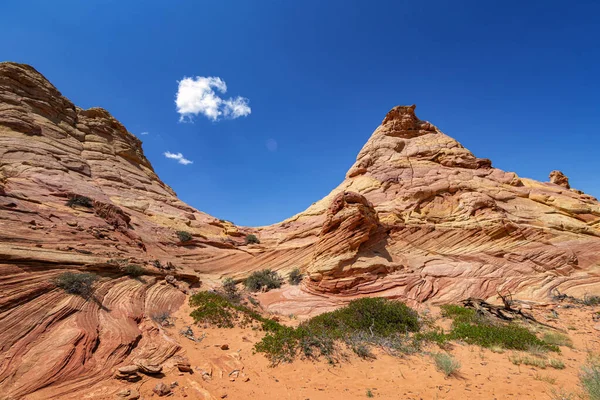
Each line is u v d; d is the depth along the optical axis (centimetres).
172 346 945
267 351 996
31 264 1048
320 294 2098
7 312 778
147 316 1168
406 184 3275
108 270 1350
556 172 3922
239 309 1483
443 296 1977
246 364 908
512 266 2191
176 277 1895
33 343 734
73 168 2953
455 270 2194
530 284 2050
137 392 664
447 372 843
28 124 2911
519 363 933
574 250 2266
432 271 2195
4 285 865
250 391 739
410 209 2897
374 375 845
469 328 1261
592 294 1892
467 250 2364
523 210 2756
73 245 1420
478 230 2466
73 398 610
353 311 1445
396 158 3709
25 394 588
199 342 1067
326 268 2161
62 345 745
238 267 2850
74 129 3522
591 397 691
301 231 3316
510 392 738
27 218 1474
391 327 1293
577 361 949
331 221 2389
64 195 2150
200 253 2786
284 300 2078
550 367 900
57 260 1146
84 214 1972
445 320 1520
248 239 3359
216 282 2416
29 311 823
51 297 931
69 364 695
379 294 1983
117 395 637
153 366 768
